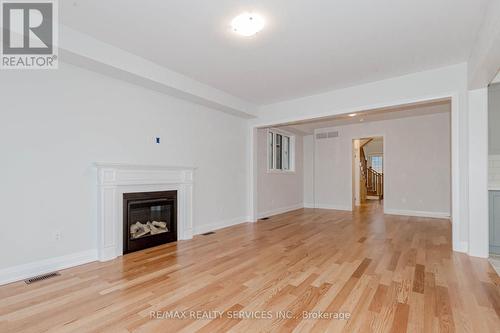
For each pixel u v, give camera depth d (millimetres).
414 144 6504
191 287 2443
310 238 4250
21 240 2648
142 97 3732
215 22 2553
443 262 3062
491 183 3621
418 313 1971
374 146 11711
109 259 3230
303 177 8219
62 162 2947
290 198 7430
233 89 4535
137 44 2992
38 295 2289
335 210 7449
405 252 3475
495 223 3344
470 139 3303
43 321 1896
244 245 3852
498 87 3582
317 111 4797
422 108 5738
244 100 5176
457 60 3365
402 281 2547
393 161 6770
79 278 2652
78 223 3072
